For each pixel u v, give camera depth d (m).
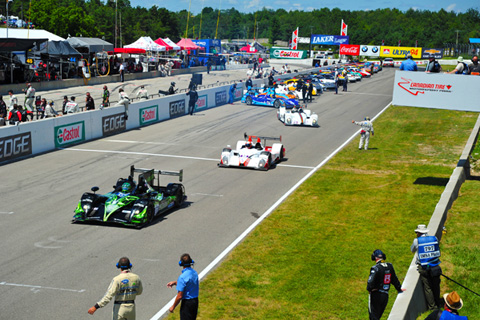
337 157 25.84
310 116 34.91
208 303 10.62
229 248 13.66
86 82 47.47
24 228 14.66
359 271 12.27
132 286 8.67
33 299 10.45
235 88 46.78
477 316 9.98
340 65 85.50
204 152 26.11
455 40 163.62
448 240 13.58
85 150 25.83
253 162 22.88
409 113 41.12
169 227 15.20
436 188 20.05
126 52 59.84
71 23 92.75
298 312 10.30
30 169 21.73
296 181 21.12
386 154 26.61
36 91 41.62
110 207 14.92
